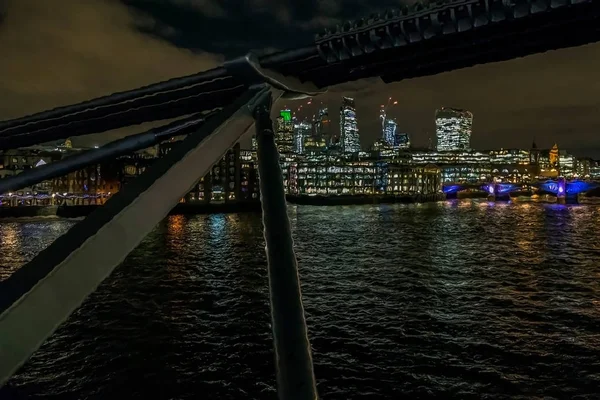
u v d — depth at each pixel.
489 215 147.88
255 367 23.95
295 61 5.97
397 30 5.40
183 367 23.86
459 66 6.43
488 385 21.84
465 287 42.44
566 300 37.47
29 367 23.72
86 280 3.46
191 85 6.54
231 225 112.75
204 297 38.53
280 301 3.66
